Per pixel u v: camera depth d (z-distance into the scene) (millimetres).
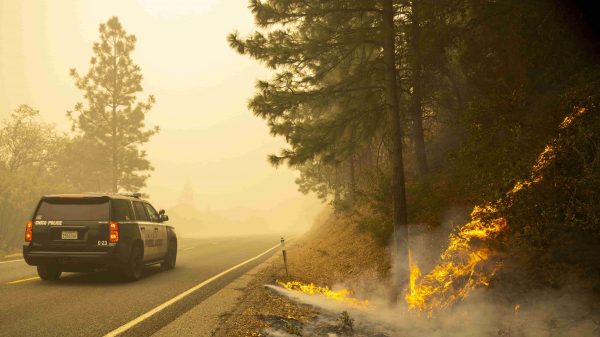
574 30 6473
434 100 11703
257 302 7684
